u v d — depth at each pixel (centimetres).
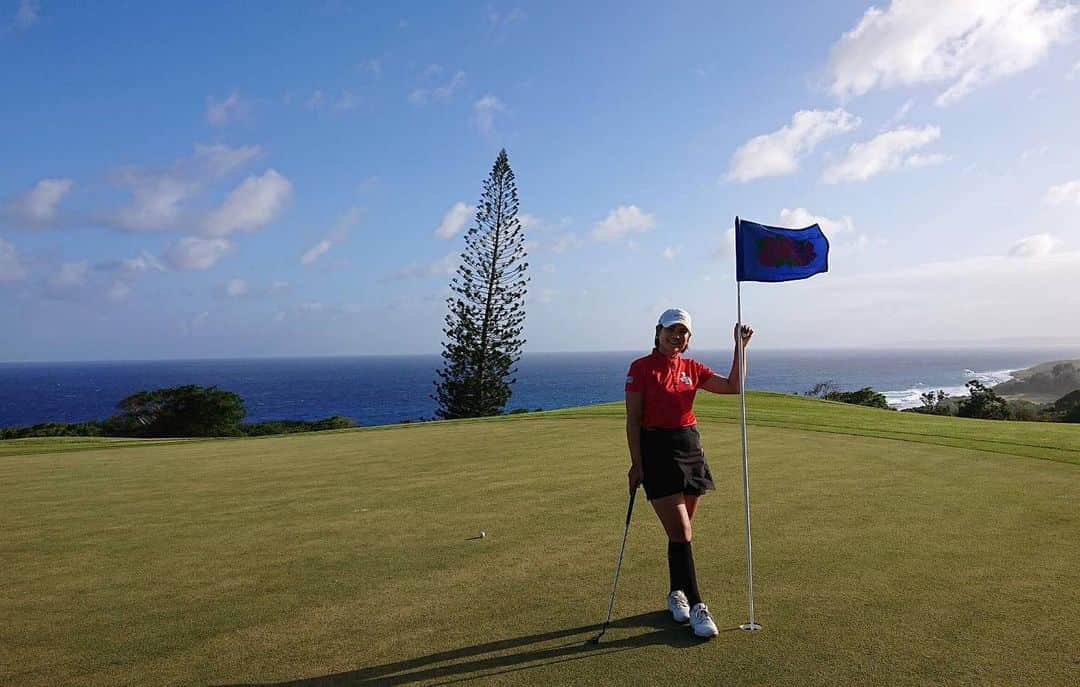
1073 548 557
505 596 471
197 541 639
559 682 340
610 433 1443
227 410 4809
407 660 372
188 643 403
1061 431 1354
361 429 1833
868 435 1314
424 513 732
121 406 4762
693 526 638
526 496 808
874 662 353
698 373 458
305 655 382
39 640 412
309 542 626
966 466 959
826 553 548
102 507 812
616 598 462
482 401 4622
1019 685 325
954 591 458
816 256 486
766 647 375
